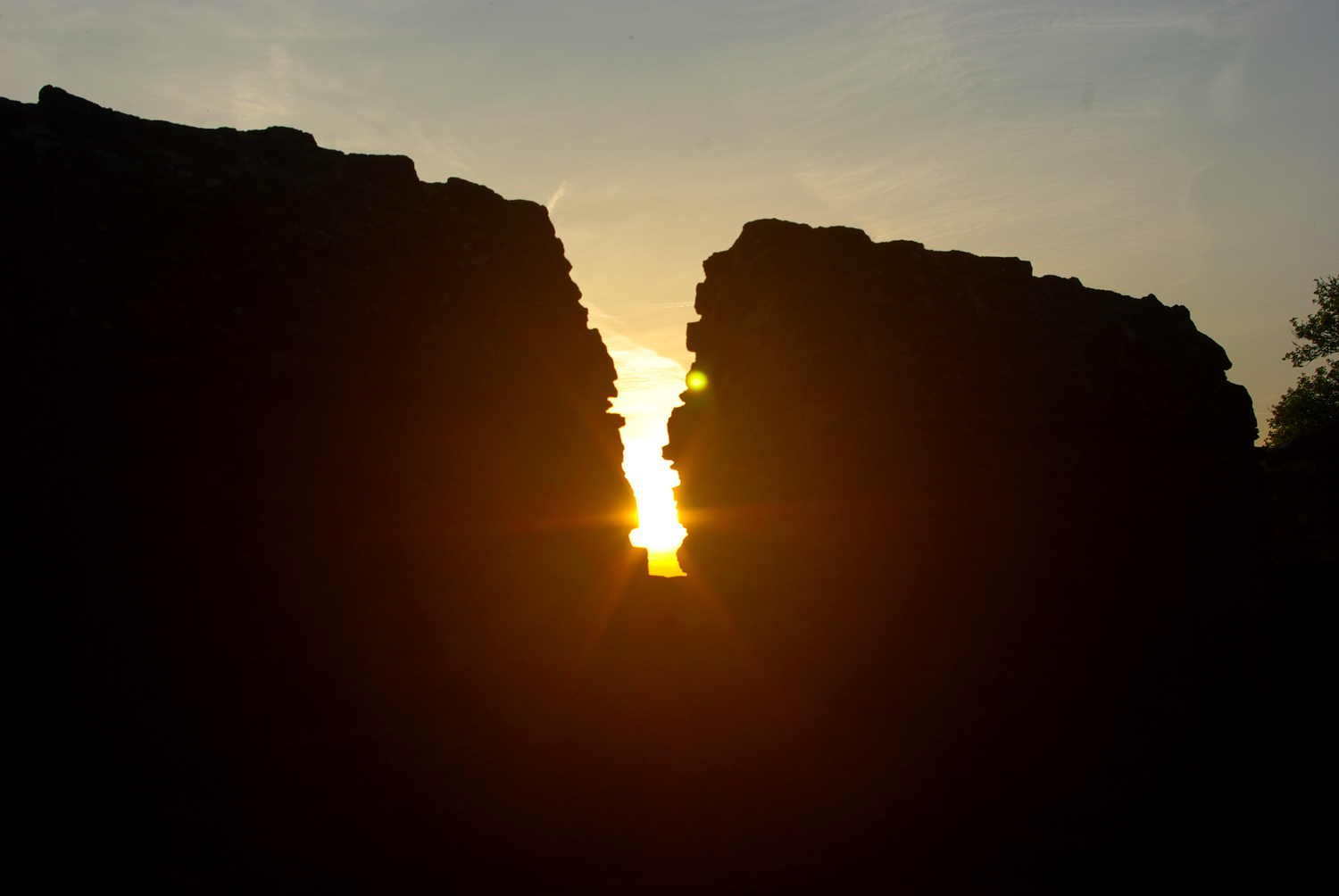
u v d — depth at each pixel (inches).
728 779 345.1
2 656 242.5
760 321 396.5
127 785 250.4
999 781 378.6
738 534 401.4
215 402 283.9
